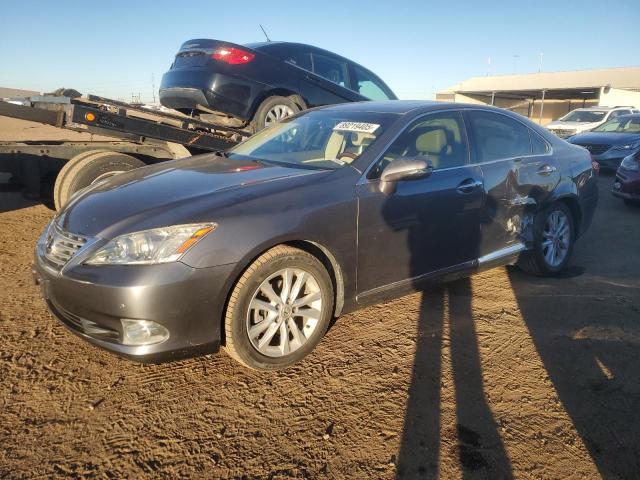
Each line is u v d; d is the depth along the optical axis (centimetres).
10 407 256
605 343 336
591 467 225
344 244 305
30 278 427
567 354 321
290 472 218
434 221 351
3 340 321
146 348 254
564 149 470
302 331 302
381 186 323
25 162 552
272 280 290
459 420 255
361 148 343
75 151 576
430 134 369
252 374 292
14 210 681
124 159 539
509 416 259
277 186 298
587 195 477
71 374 288
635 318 374
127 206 284
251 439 238
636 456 232
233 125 696
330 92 733
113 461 223
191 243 255
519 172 408
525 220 419
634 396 277
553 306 394
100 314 254
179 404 263
